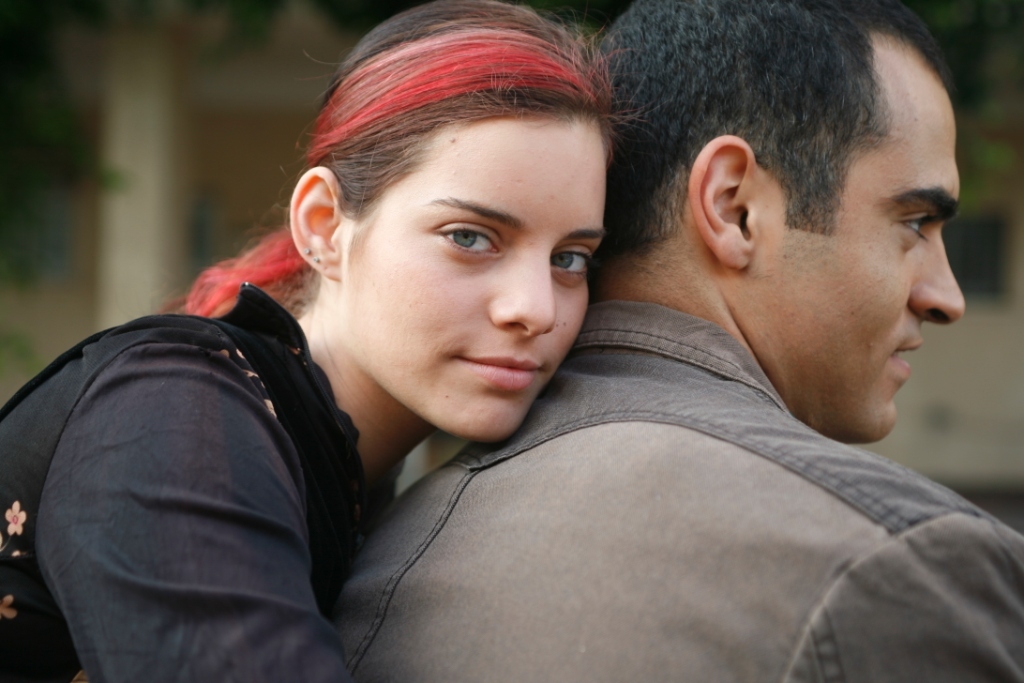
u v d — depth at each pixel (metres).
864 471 0.82
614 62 1.16
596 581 0.84
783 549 0.77
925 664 0.73
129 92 4.84
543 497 0.93
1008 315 7.20
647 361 1.06
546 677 0.82
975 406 7.21
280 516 0.83
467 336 0.95
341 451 1.03
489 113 0.93
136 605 0.75
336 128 1.06
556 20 1.24
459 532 0.98
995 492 6.93
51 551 0.82
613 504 0.87
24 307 7.01
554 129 0.94
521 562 0.89
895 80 1.09
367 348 1.00
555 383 1.08
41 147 4.44
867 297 1.10
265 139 7.08
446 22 1.04
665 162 1.11
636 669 0.79
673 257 1.11
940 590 0.74
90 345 0.95
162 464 0.80
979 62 3.61
